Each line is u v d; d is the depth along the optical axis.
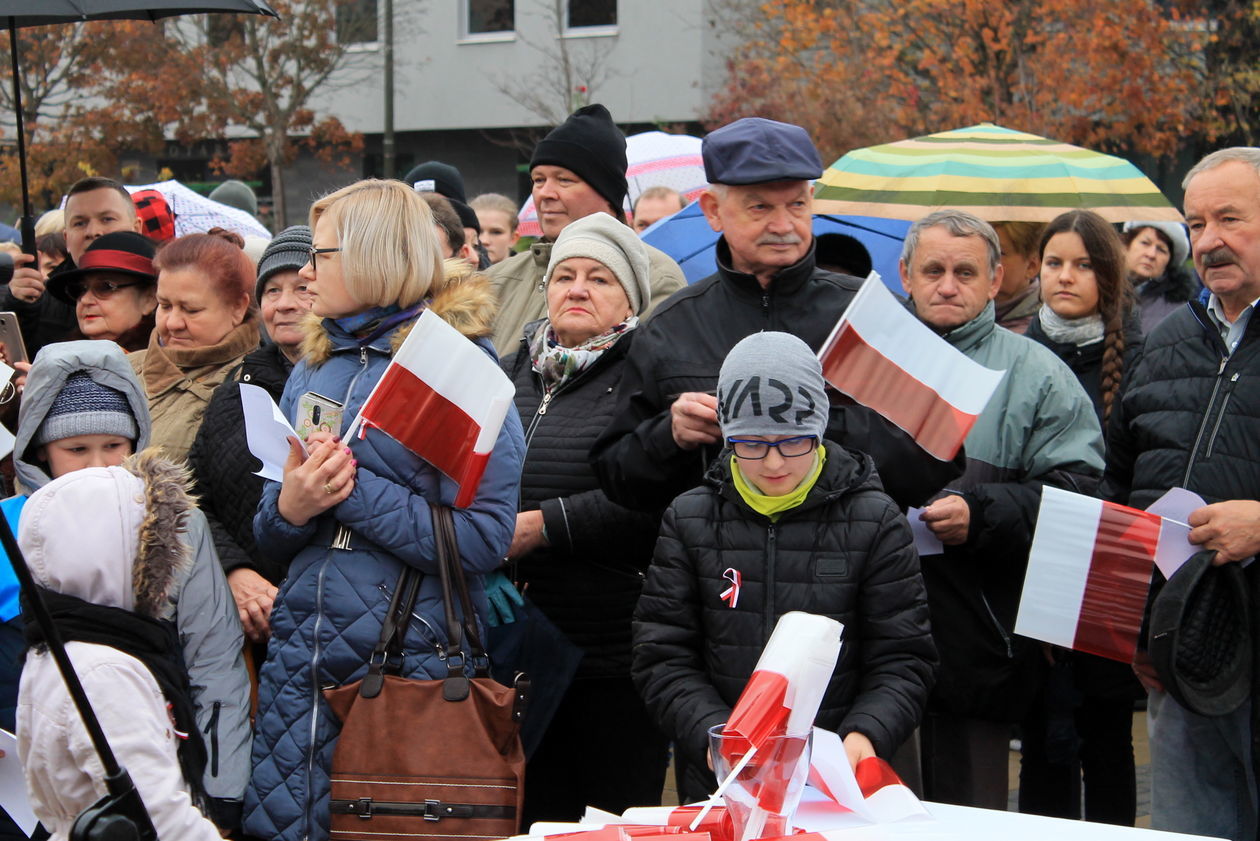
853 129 22.53
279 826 3.93
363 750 3.84
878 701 3.69
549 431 4.98
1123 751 5.35
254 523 4.20
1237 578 4.20
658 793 5.04
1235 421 4.37
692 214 8.43
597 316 5.01
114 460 4.37
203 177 36.81
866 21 22.00
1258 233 4.34
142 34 31.08
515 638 4.52
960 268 5.02
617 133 6.07
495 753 3.83
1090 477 4.88
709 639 3.92
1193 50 20.38
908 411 4.20
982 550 4.73
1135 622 4.27
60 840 3.47
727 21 29.38
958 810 3.15
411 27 34.28
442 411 4.07
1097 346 6.20
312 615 4.04
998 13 20.03
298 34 31.69
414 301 4.31
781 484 3.82
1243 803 4.53
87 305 6.24
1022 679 4.87
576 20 32.91
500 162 35.12
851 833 2.80
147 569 3.54
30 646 3.49
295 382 4.40
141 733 3.40
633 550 4.84
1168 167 24.08
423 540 4.02
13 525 4.12
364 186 4.32
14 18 6.61
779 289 4.54
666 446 4.35
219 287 5.59
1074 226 6.18
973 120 20.23
